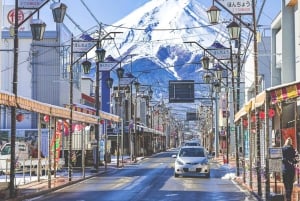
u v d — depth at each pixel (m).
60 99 53.47
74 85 60.81
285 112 31.53
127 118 83.56
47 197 23.86
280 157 19.91
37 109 25.58
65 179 33.06
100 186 29.45
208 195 24.02
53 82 53.09
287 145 20.00
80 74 64.94
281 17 37.78
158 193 24.95
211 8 23.58
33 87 53.12
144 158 74.88
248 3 23.72
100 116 44.44
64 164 43.72
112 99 78.12
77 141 47.88
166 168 48.19
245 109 28.48
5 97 21.19
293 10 36.88
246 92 55.81
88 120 37.97
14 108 22.61
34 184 29.47
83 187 29.03
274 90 19.58
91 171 40.81
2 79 52.84
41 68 53.16
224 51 36.53
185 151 37.09
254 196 23.14
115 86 80.19
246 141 48.38
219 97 80.94
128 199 22.41
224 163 52.75
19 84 53.12
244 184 28.48
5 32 52.84
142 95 101.69
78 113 34.81
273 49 42.44
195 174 35.56
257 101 22.36
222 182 31.66
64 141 45.50
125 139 84.44
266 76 47.59
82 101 65.81
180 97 71.81
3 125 49.53
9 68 52.44
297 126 30.12
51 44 53.16
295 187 24.33
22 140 44.56
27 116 50.81
